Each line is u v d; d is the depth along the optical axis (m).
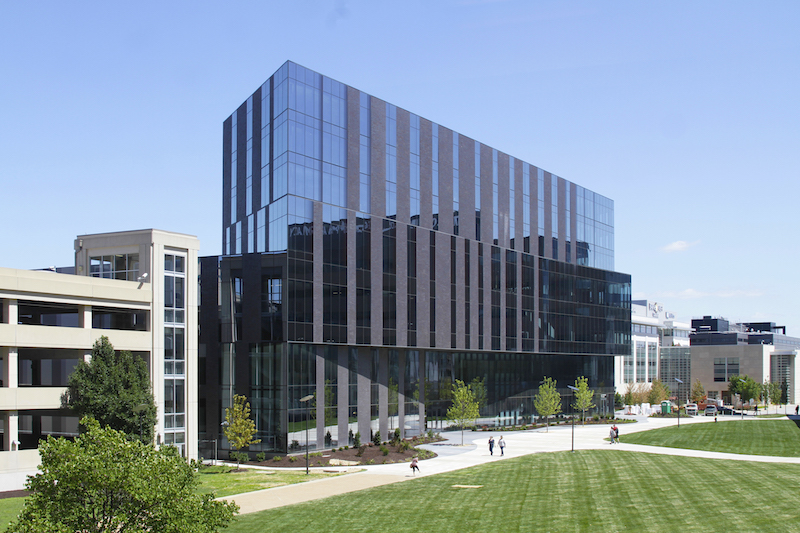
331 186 64.94
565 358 102.50
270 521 35.12
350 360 66.81
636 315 191.12
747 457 57.88
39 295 46.44
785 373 177.75
